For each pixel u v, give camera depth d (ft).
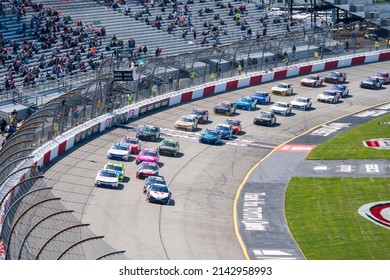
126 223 654.94
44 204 641.40
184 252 614.75
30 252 514.27
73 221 629.51
